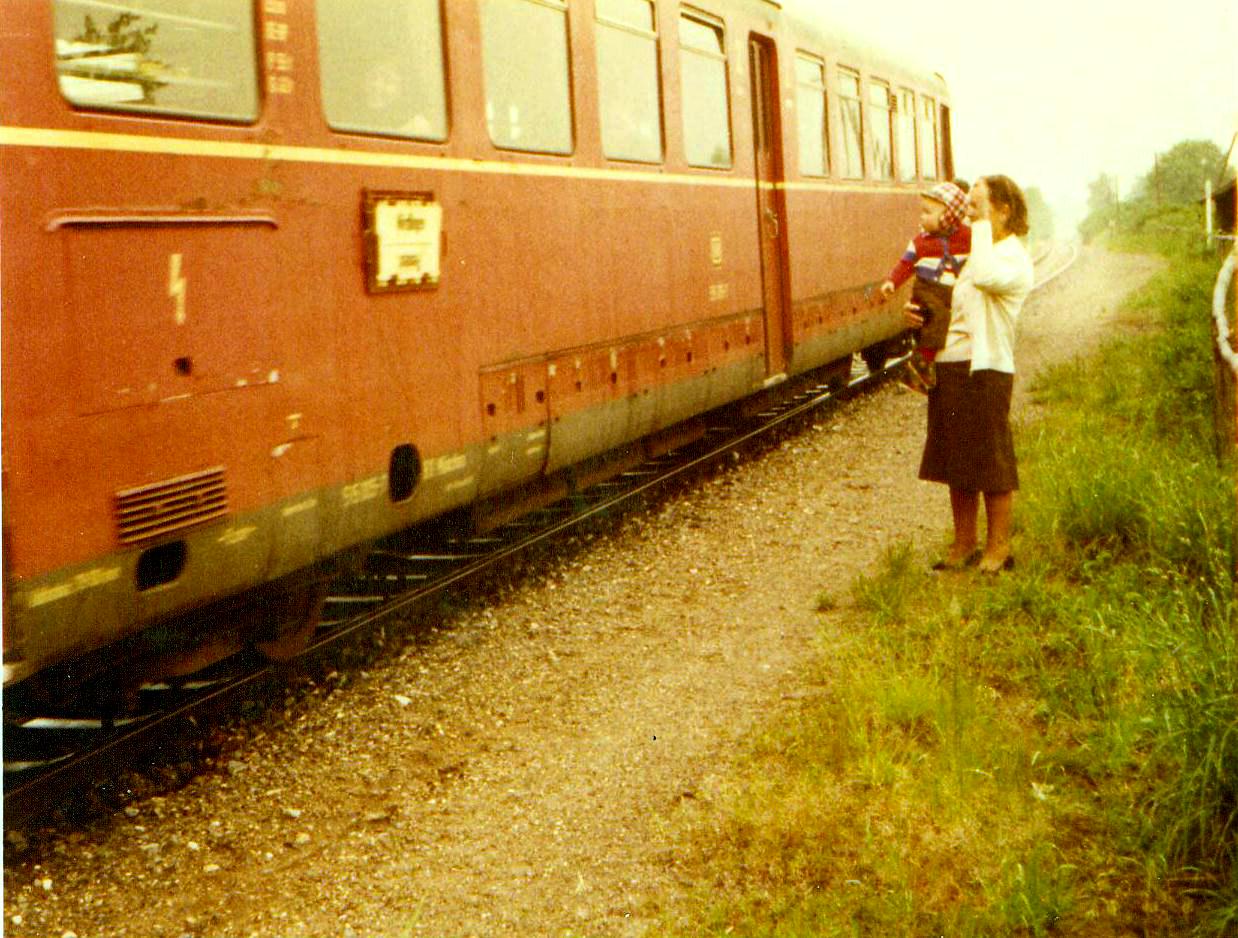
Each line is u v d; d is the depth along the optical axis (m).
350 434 5.02
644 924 3.59
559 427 6.77
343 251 4.98
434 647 5.94
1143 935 3.32
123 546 3.94
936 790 4.08
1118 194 77.88
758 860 3.86
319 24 4.88
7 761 4.45
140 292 4.00
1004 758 4.22
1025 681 4.94
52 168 3.72
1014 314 6.02
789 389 11.58
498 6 6.21
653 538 7.76
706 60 8.99
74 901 3.83
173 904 3.81
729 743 4.71
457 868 3.96
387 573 6.73
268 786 4.57
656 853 3.96
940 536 7.22
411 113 5.50
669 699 5.20
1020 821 3.91
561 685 5.45
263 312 4.53
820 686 5.17
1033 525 6.76
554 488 7.51
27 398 3.62
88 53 3.88
